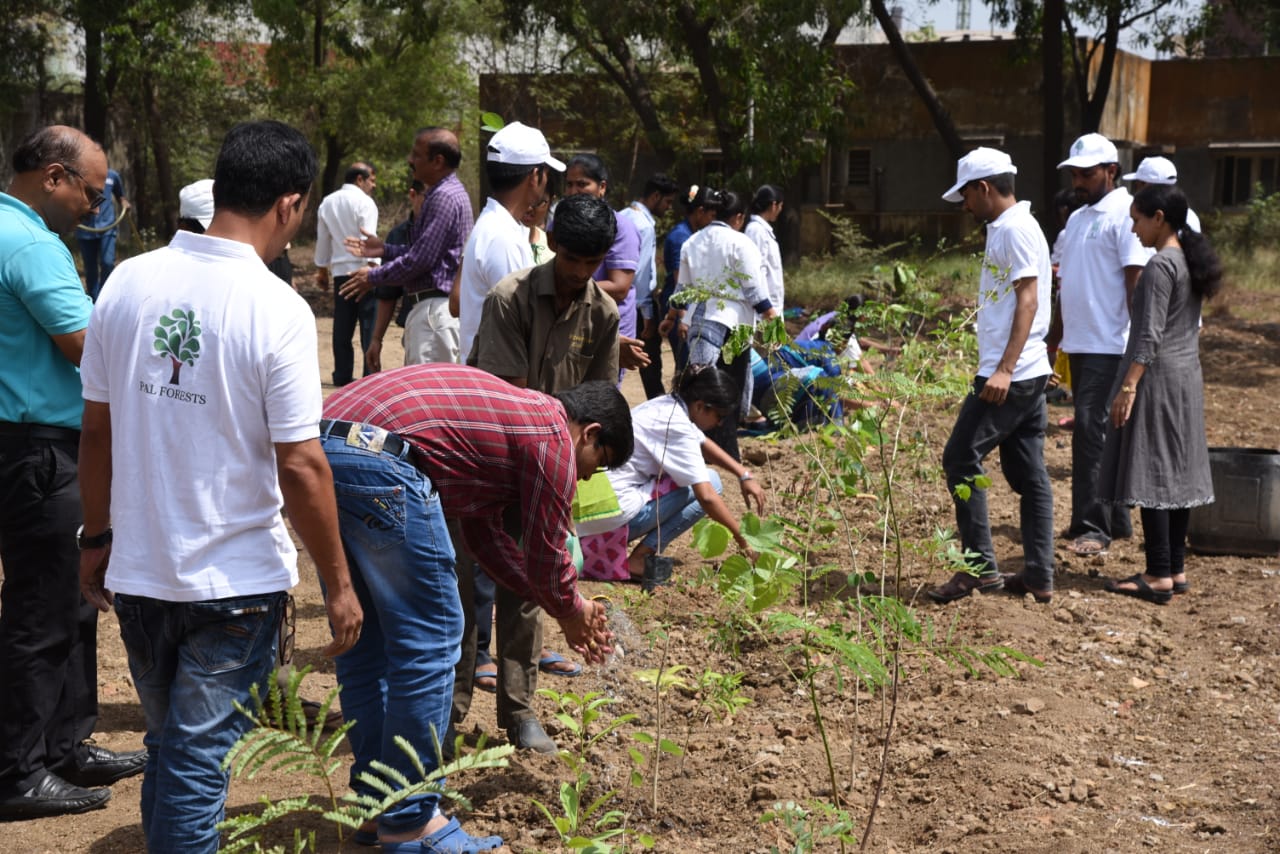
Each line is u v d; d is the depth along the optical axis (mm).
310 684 4836
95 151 3842
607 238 4176
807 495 4434
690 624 5410
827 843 3695
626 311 7859
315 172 2928
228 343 2707
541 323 4281
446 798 3885
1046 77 20922
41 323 3686
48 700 3887
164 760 2818
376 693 3584
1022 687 4859
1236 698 4855
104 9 22453
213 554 2756
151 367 2734
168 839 2811
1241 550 6816
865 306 4301
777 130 19188
